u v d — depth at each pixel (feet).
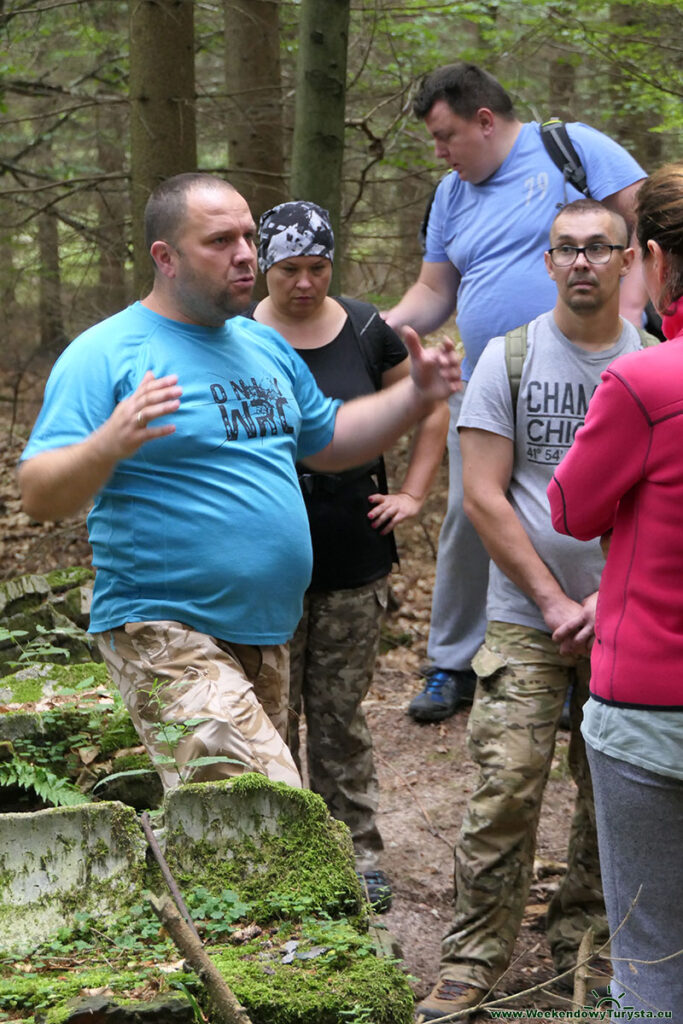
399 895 13.92
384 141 29.19
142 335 10.01
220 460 9.98
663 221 7.41
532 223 14.75
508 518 11.48
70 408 9.57
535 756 11.21
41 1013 6.47
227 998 6.56
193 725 9.28
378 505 13.09
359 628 13.23
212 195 9.90
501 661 11.50
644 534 7.52
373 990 6.91
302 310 12.88
